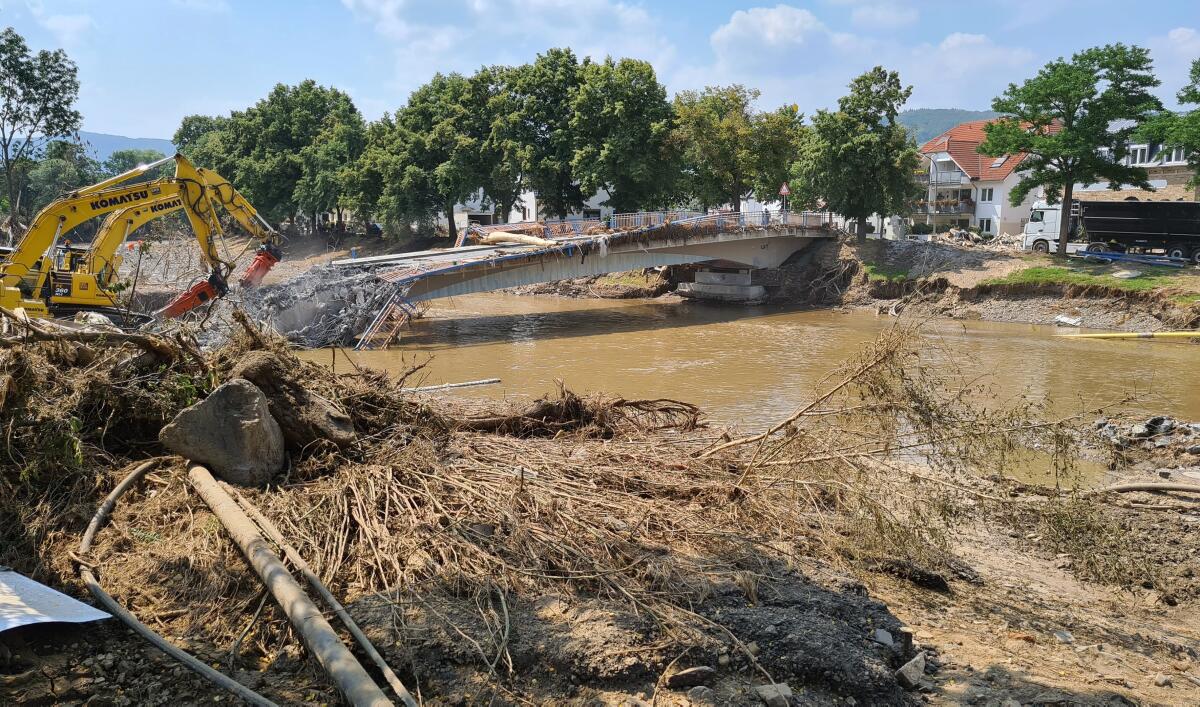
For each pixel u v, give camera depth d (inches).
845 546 283.9
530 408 398.3
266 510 250.7
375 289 1011.3
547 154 1855.3
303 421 293.7
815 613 221.0
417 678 182.5
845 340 1066.7
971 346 997.2
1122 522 366.6
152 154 3654.0
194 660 180.4
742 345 1024.9
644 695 183.2
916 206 2335.1
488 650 191.3
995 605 275.3
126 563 224.1
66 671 179.6
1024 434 315.6
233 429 270.8
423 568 223.9
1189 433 535.8
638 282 1699.1
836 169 1503.4
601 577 222.7
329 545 233.9
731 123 1715.1
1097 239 1395.2
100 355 298.5
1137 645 254.1
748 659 196.7
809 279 1546.5
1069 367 849.5
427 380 756.6
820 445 315.9
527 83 1829.5
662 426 425.7
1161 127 1202.0
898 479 321.4
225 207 923.4
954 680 207.9
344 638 195.3
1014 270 1333.7
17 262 756.0
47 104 1681.8
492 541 237.5
